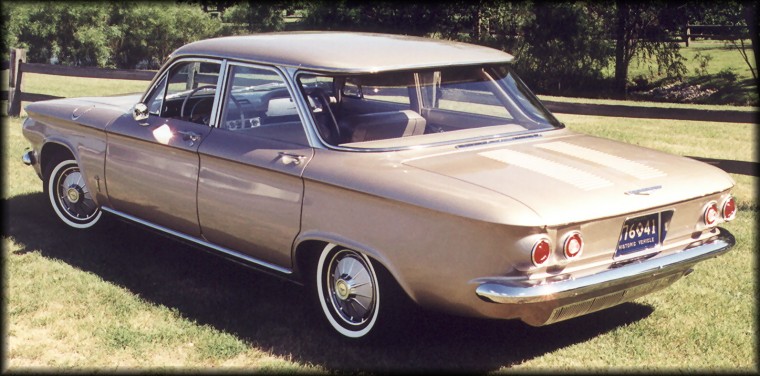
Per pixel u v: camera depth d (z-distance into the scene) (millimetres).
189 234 5340
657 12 25266
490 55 5176
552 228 3779
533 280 3795
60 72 13258
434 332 4656
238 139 4891
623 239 4078
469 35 26531
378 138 4539
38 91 18781
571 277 3873
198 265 5816
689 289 5434
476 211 3783
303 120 4625
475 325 4773
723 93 24828
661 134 13867
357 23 27312
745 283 5547
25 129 6676
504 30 26000
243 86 4984
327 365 4238
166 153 5309
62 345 4469
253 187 4746
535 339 4602
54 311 4930
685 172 4473
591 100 22203
